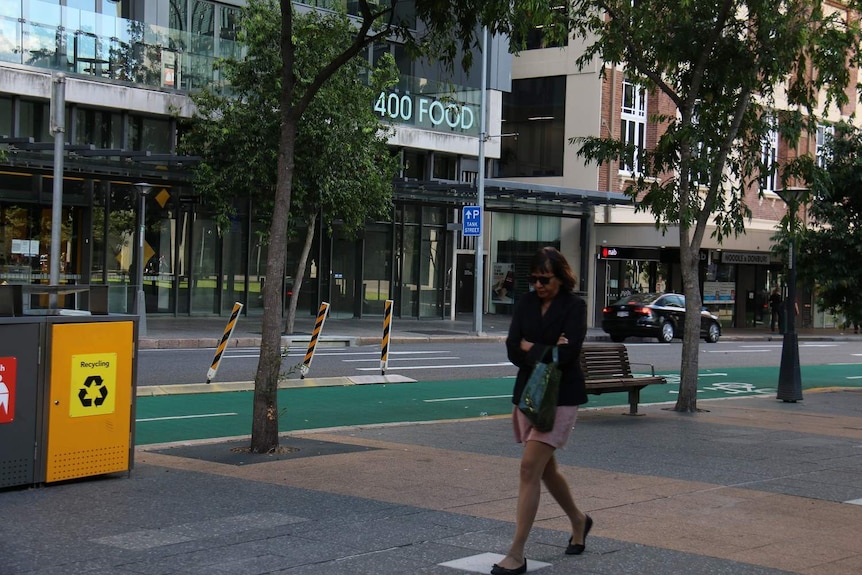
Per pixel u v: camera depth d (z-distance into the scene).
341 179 24.17
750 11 14.25
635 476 8.98
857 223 19.88
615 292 40.12
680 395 14.60
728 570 5.87
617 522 7.09
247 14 24.30
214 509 7.20
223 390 15.09
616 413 14.21
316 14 24.02
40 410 7.75
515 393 6.07
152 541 6.24
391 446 10.41
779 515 7.45
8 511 7.01
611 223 39.16
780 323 42.94
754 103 15.15
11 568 5.57
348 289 32.56
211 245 28.94
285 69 9.72
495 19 10.97
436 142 33.00
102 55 25.28
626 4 14.51
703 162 14.15
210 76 27.17
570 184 39.62
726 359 26.52
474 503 7.57
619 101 39.62
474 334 29.41
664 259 39.38
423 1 10.75
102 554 5.91
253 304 29.97
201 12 28.50
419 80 32.56
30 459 7.72
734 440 11.53
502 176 41.69
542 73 40.50
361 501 7.57
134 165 25.08
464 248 43.12
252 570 5.64
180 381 15.70
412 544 6.31
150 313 27.75
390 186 25.86
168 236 28.02
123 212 26.92
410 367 19.73
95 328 8.06
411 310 34.50
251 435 10.81
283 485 8.13
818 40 14.31
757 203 42.69
